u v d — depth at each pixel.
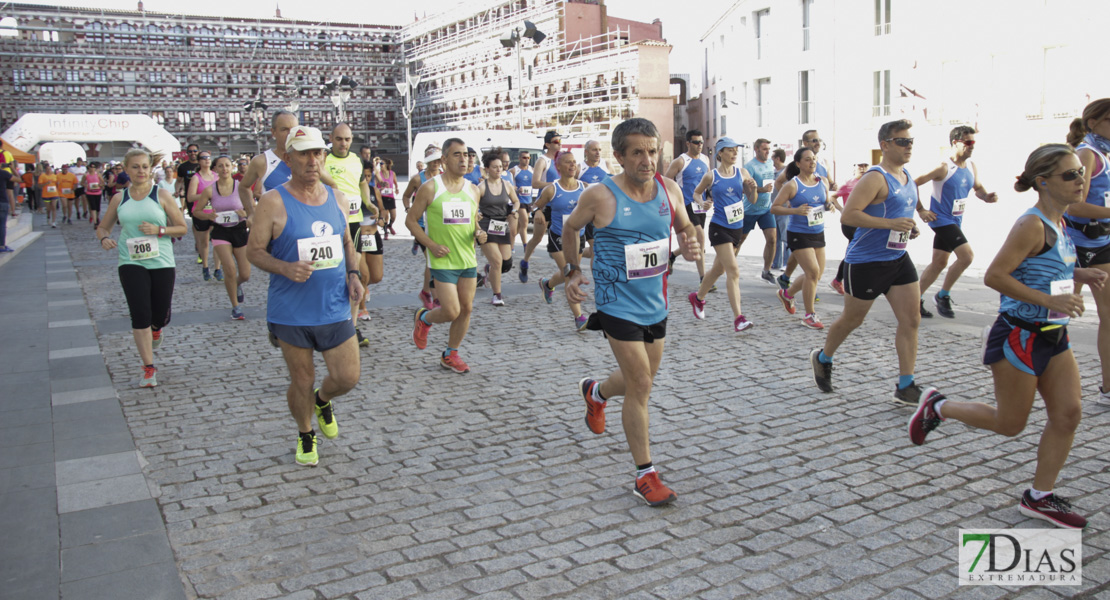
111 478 4.48
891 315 8.72
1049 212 3.56
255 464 4.70
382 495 4.22
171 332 8.69
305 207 4.38
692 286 11.08
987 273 3.62
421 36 81.69
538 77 60.78
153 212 6.35
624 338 4.02
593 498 4.11
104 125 38.62
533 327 8.69
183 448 4.99
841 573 3.29
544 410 5.66
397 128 86.38
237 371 6.94
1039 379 3.71
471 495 4.20
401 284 12.33
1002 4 27.78
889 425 5.13
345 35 84.69
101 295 11.34
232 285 9.37
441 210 6.46
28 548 3.66
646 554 3.49
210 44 79.56
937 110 30.33
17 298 10.98
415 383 6.45
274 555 3.57
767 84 39.03
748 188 8.03
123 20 76.44
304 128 4.32
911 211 5.59
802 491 4.13
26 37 73.56
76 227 24.95
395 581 3.32
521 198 16.62
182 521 3.93
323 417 4.88
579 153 40.12
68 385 6.46
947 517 3.79
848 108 33.84
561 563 3.43
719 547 3.55
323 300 4.45
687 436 5.02
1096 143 5.16
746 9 39.66
